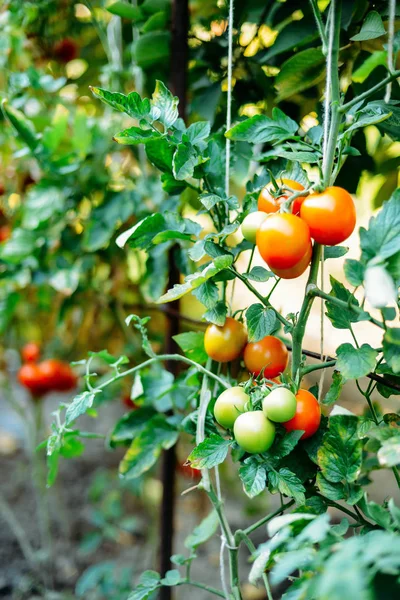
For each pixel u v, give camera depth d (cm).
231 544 139
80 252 208
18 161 239
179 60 170
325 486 130
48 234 205
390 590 109
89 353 149
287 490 129
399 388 134
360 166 164
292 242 123
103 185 202
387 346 123
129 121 201
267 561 122
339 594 102
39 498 241
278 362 139
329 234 125
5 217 251
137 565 252
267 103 172
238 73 173
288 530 117
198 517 279
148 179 189
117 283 222
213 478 253
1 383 249
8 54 223
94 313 231
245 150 163
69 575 242
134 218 210
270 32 174
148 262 183
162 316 235
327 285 246
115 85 204
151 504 255
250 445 127
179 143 135
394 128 154
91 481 318
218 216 144
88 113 242
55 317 262
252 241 131
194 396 158
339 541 117
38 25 223
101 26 222
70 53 230
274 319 134
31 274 208
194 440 153
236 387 133
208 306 135
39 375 222
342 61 161
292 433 130
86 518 283
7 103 179
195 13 188
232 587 138
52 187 199
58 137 186
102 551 263
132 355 221
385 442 121
